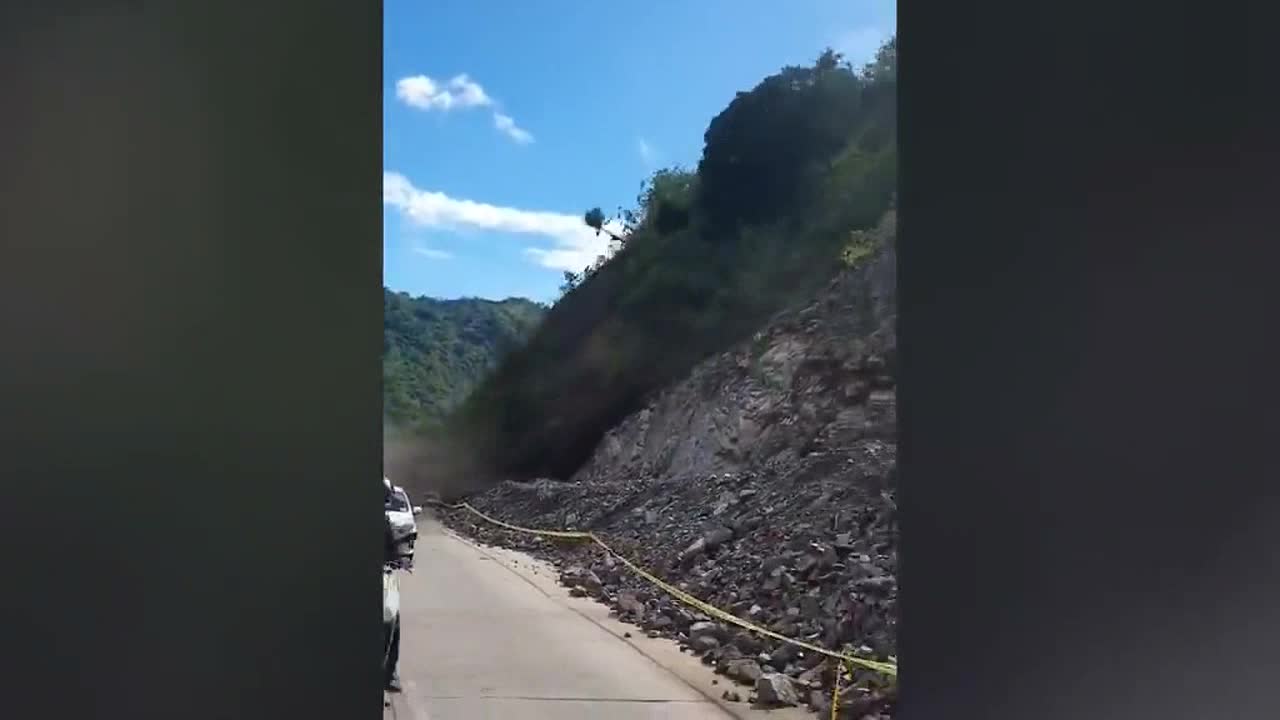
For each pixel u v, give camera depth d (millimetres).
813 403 18141
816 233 28484
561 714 6250
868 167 28078
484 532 20766
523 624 9398
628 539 15375
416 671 7367
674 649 8250
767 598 9461
